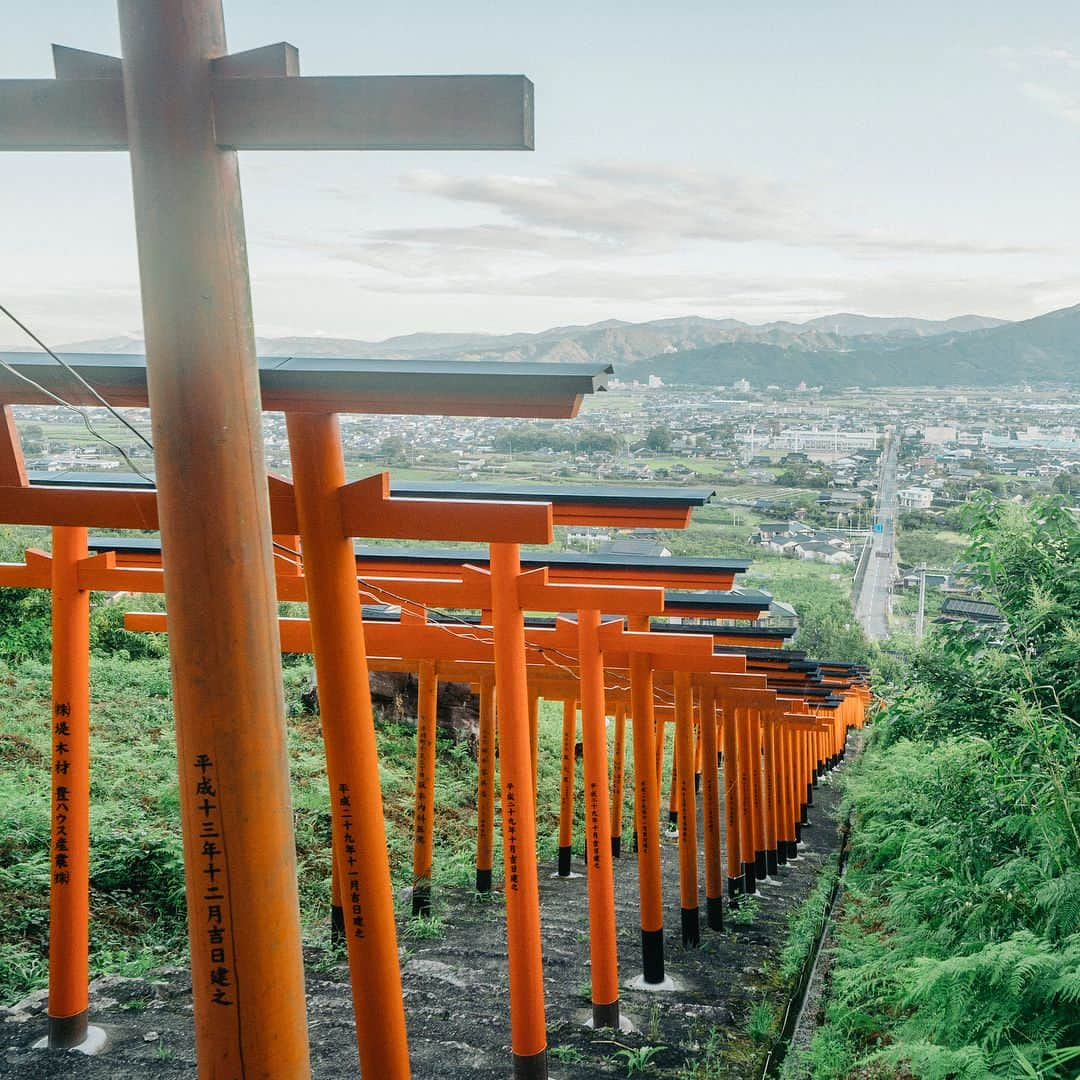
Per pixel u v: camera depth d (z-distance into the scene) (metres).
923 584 39.75
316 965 8.73
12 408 5.70
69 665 6.67
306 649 8.39
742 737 14.41
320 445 4.97
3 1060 6.41
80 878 6.68
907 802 8.21
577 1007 8.41
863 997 8.06
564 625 8.98
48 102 3.31
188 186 3.10
